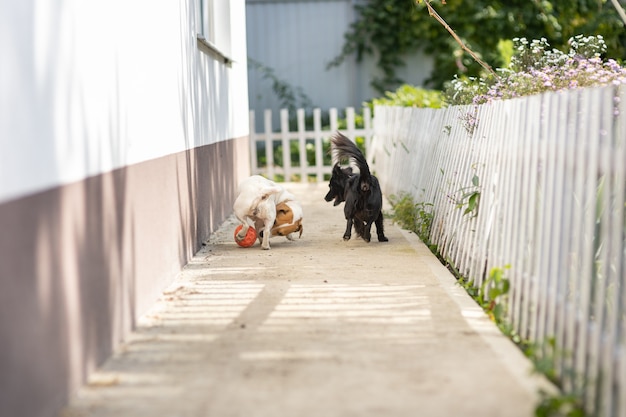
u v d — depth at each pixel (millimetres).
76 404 4039
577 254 4363
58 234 4023
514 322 5430
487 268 6430
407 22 20094
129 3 5777
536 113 5391
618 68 7762
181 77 7766
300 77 20188
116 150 5230
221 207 10602
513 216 5789
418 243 8938
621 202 3811
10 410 3381
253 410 3895
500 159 6344
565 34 19516
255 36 20062
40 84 3881
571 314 4297
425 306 5961
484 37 19906
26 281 3590
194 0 8656
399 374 4402
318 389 4180
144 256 5906
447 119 9023
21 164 3590
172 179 7113
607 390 3660
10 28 3527
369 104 18766
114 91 5262
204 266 7652
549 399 3764
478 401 3979
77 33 4508
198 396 4109
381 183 15875
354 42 20016
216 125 10273
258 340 5129
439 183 9023
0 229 3326
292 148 18781
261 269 7469
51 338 3873
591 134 4254
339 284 6773
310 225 10555
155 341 5160
